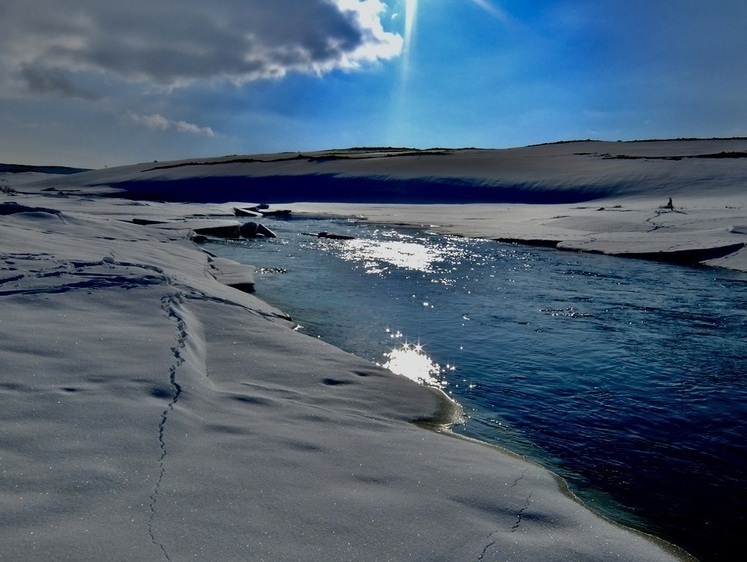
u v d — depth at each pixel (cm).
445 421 471
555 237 2066
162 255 1116
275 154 11531
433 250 1827
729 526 347
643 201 3853
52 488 253
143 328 542
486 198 5081
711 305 1013
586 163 5972
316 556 228
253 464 306
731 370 655
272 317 733
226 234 2038
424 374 619
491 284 1211
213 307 688
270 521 250
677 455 445
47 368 405
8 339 453
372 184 5962
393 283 1195
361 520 262
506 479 337
